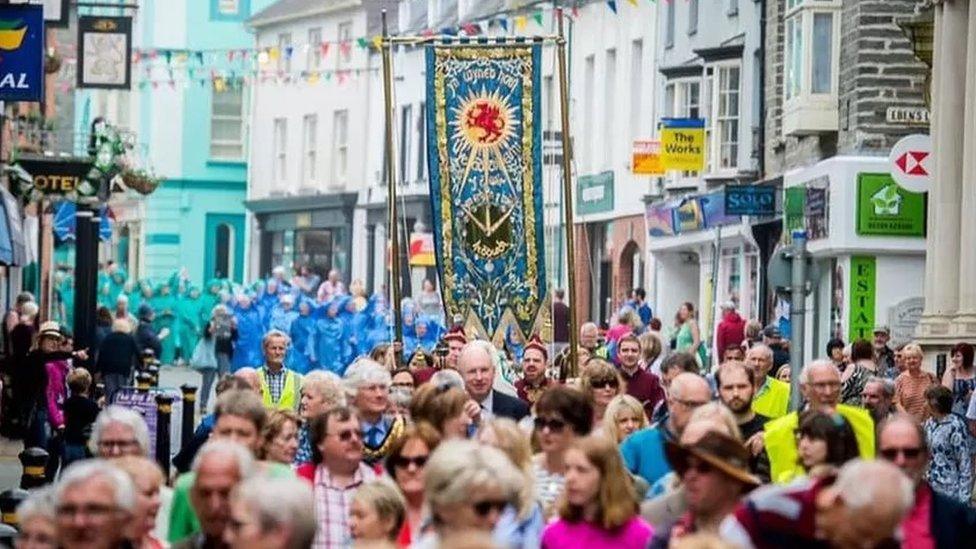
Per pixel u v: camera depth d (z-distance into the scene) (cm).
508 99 4081
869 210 5953
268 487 1570
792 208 6388
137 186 7800
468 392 2884
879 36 6012
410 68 11000
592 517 1920
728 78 7481
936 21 5125
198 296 10581
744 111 7369
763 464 2494
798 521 1667
